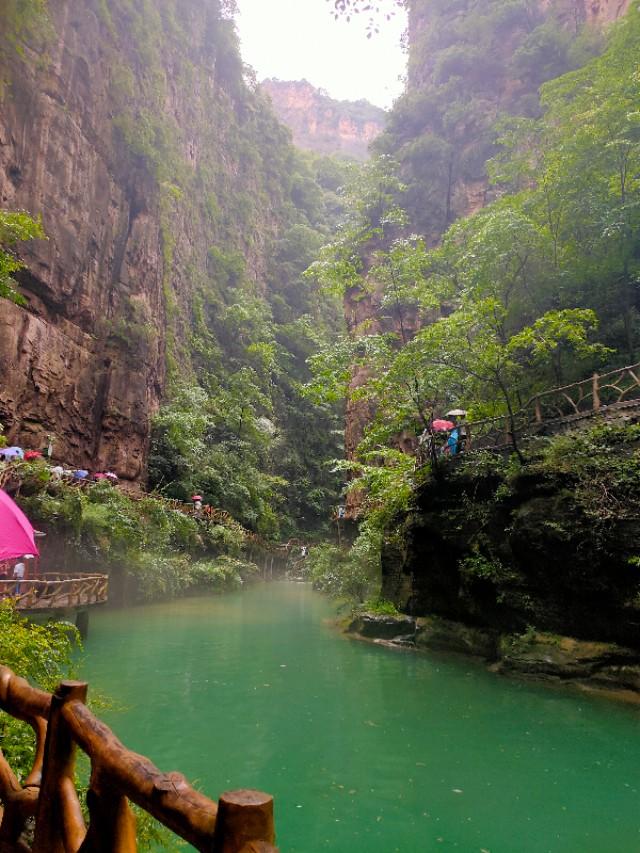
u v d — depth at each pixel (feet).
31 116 70.69
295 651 38.50
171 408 97.45
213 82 158.20
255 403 135.85
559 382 43.88
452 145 97.25
